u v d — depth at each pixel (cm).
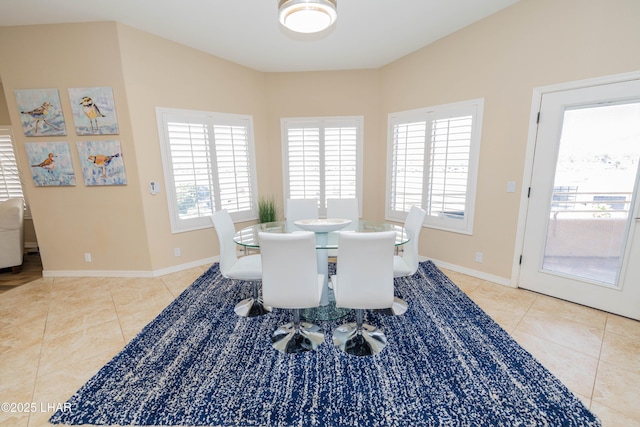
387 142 401
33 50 288
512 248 289
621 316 235
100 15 270
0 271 367
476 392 163
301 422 147
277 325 235
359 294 183
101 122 301
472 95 299
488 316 241
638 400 156
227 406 157
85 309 266
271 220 401
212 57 358
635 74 205
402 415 150
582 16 222
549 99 247
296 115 421
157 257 341
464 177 318
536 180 265
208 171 371
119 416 152
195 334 223
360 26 292
